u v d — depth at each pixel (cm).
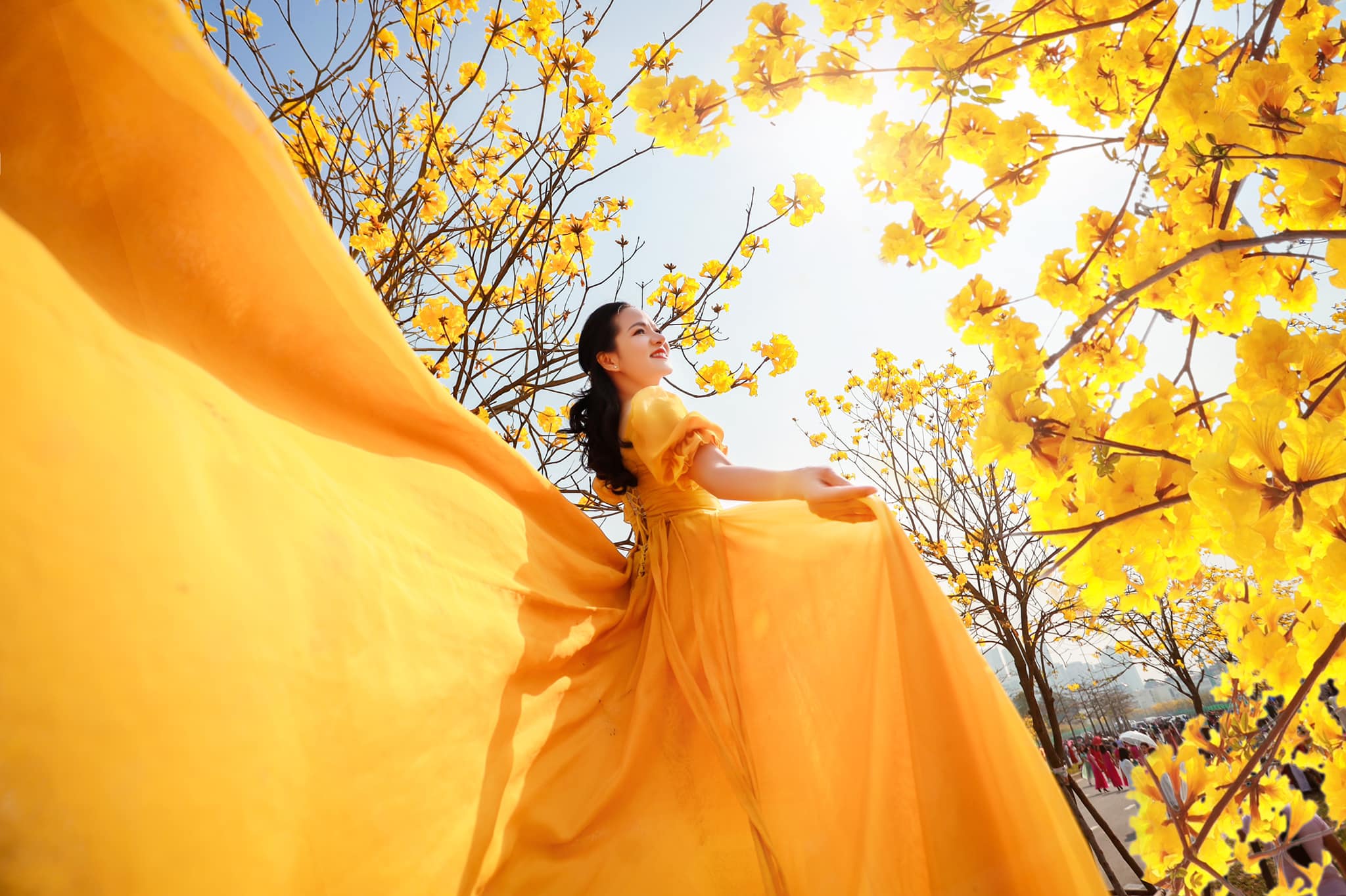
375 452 116
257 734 66
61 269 66
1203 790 219
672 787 128
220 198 87
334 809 75
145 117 79
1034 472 138
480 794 100
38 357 57
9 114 71
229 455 78
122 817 53
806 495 137
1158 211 170
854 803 119
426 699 95
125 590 58
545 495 156
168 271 84
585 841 114
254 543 75
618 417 198
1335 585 108
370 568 94
